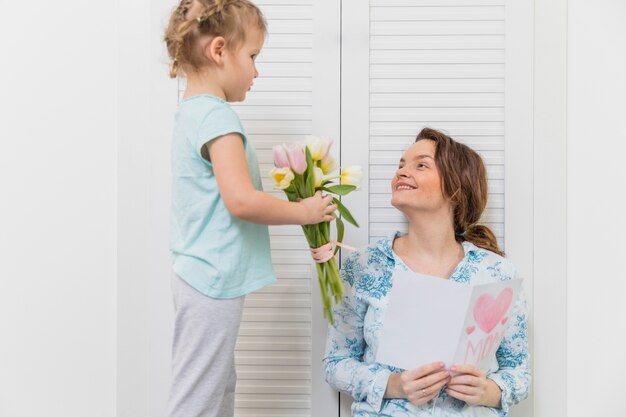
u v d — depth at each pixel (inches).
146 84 59.4
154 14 59.4
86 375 59.4
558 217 58.9
